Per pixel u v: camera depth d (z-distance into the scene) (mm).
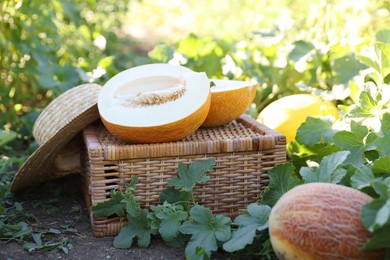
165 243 1400
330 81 1917
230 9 3477
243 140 1442
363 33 2012
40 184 1745
